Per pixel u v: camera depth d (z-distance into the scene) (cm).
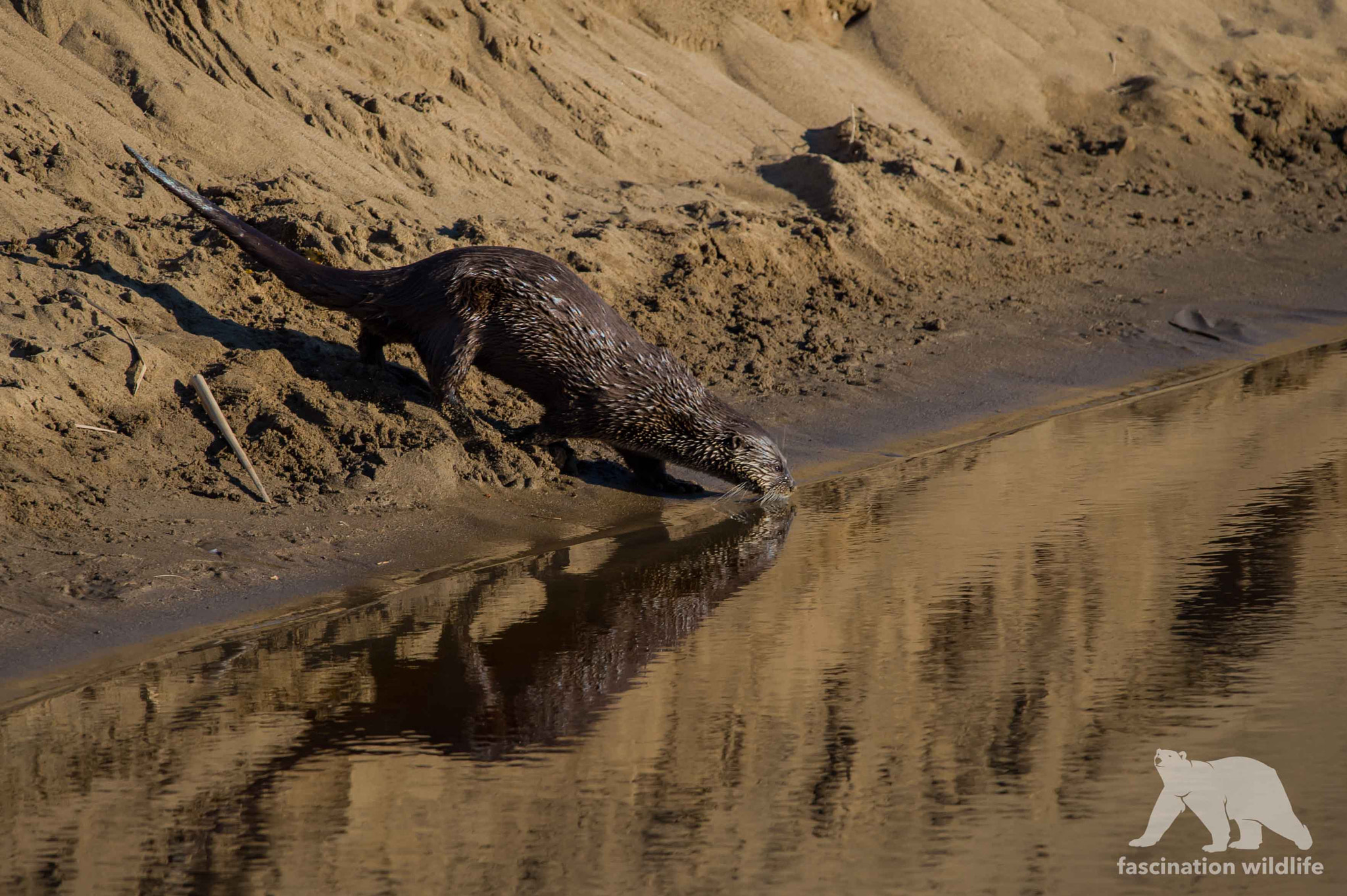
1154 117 9412
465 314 3825
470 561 3438
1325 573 3319
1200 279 6888
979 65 9525
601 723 2558
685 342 5266
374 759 2397
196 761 2364
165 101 5291
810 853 2116
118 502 3375
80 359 3709
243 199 4894
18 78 5059
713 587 3316
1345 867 2116
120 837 2122
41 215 4478
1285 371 5578
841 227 6612
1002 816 2233
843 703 2644
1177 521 3759
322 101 5781
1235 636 2947
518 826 2178
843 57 9262
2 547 3088
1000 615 3094
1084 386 5303
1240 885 2058
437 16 6925
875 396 5009
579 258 5441
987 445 4584
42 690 2605
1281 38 11056
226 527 3381
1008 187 7994
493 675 2767
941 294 6272
